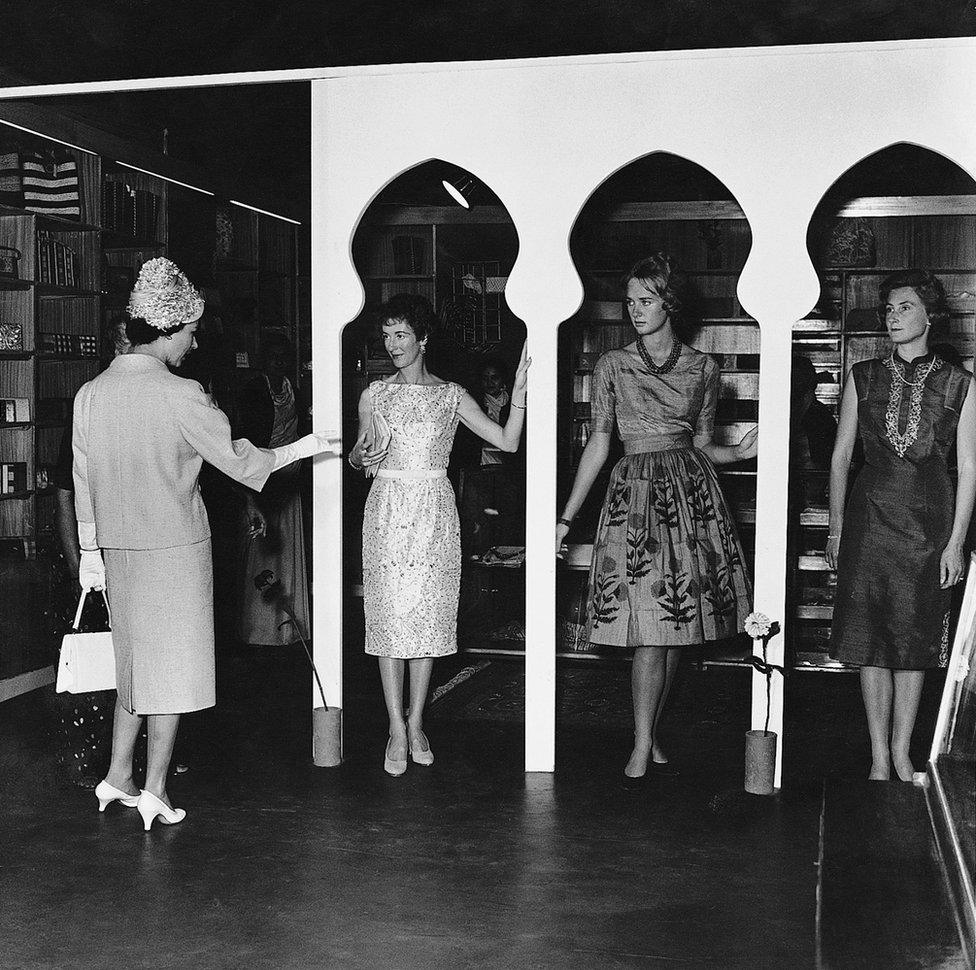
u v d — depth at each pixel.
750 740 4.68
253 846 4.10
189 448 4.11
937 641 4.46
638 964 3.20
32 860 3.96
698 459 4.80
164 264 4.16
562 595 7.42
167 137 7.92
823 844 2.73
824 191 4.61
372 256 10.02
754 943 3.33
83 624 4.62
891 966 2.11
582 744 5.48
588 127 4.79
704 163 4.70
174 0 6.43
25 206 6.98
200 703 4.18
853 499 4.58
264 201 8.67
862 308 8.94
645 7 6.77
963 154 4.51
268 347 7.53
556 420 4.90
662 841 4.16
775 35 6.97
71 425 4.93
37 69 6.73
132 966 3.19
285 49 7.11
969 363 8.81
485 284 9.83
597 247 9.16
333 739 5.04
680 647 4.89
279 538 7.24
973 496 4.42
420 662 5.04
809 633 7.46
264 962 3.21
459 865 3.93
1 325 6.90
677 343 4.78
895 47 4.52
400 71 4.91
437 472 4.93
